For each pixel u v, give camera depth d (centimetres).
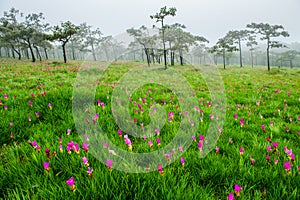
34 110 483
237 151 312
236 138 380
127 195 218
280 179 241
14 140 365
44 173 245
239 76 2525
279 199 215
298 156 297
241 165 269
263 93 959
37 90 813
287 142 353
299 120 509
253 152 308
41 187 225
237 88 1192
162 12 2327
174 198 209
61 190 211
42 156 270
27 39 5650
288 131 434
